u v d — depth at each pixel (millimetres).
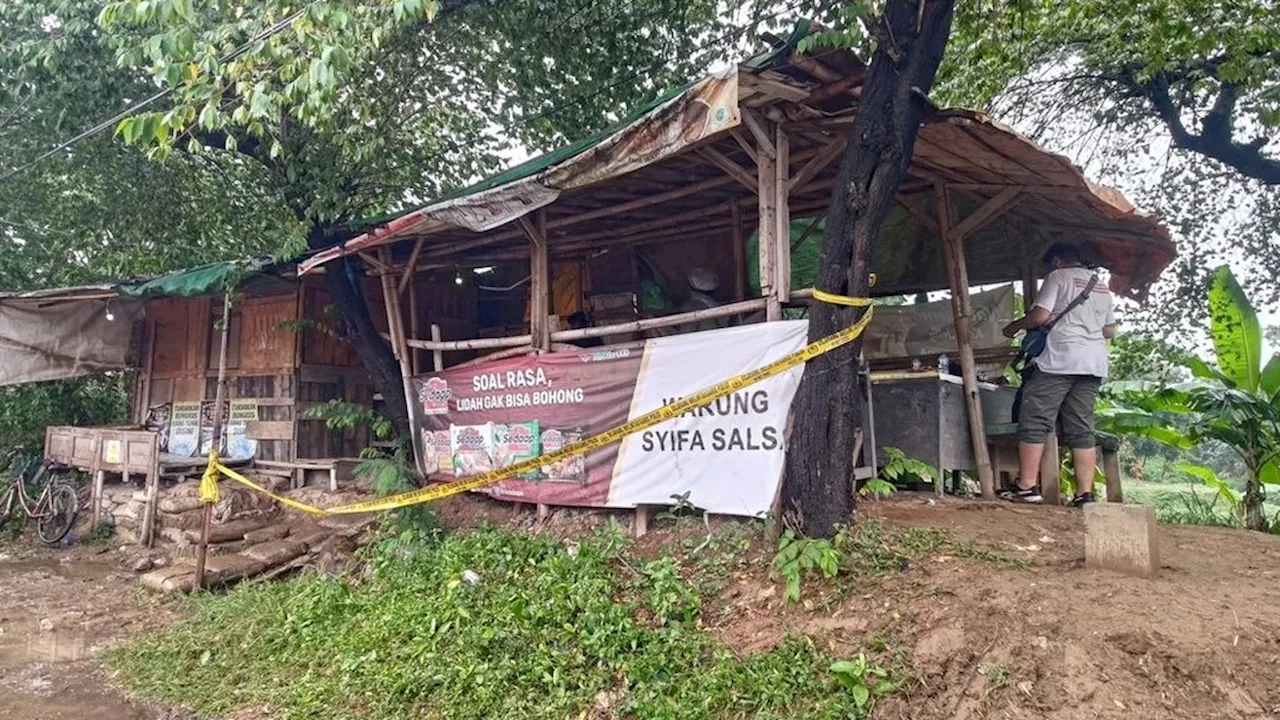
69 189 11039
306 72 5398
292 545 7711
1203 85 9500
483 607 5176
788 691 3740
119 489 10156
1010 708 3324
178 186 11078
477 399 7109
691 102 4379
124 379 12969
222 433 10305
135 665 5453
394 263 8273
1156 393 7113
